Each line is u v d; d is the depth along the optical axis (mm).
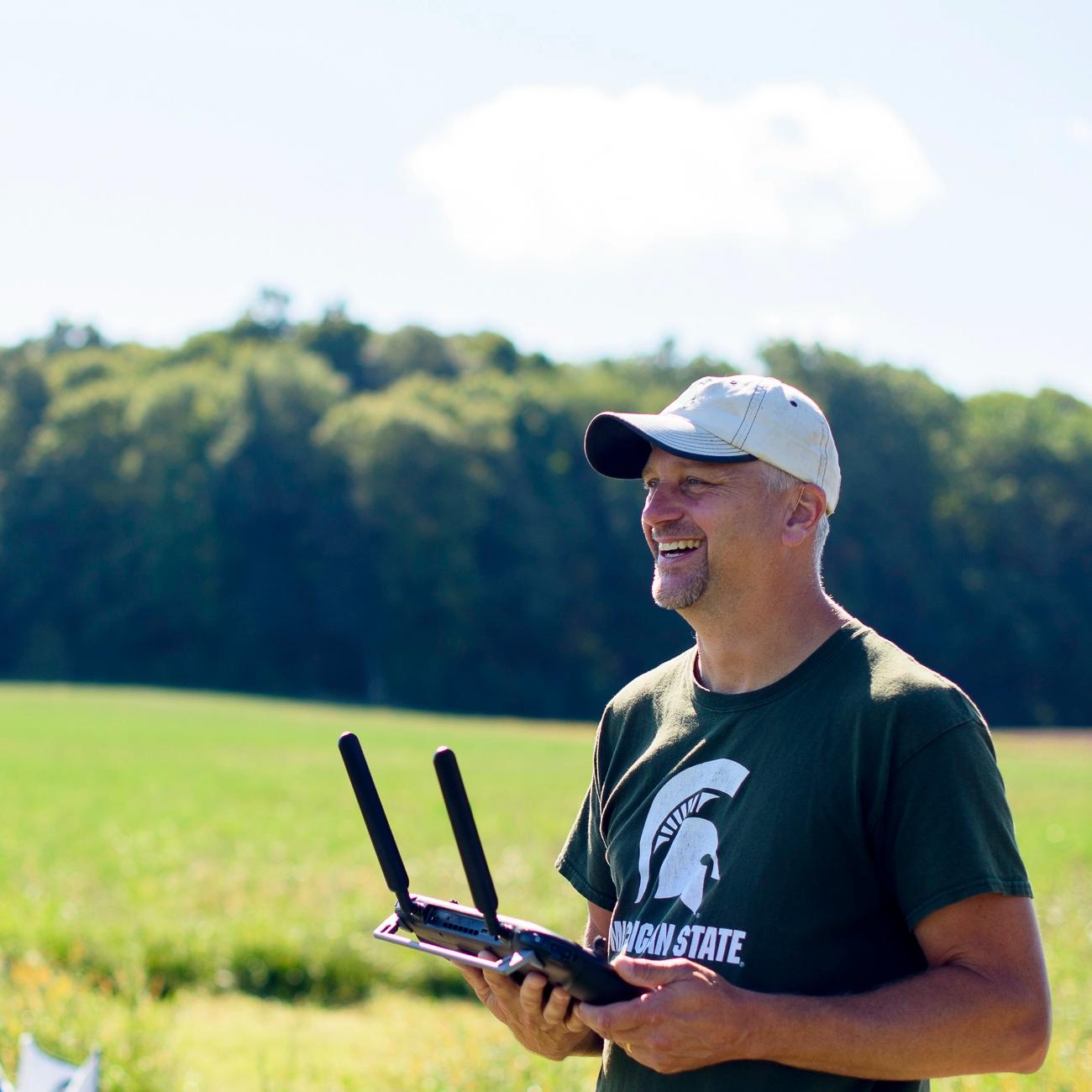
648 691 3918
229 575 93688
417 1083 8055
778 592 3562
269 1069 8859
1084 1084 6953
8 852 17203
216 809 23281
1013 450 105750
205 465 95312
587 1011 3164
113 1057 8070
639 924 3551
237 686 91500
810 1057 3066
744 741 3504
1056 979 10078
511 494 95750
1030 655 98125
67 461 96688
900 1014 3055
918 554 99875
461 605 90562
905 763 3219
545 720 89938
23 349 125812
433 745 45469
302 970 11391
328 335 137500
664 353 136000
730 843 3408
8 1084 6848
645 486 3938
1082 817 27562
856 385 103688
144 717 51406
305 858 17016
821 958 3266
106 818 21406
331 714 64438
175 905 13508
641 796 3729
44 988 9195
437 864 16312
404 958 11617
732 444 3566
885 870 3271
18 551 94938
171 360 133500
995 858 3162
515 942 3174
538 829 20781
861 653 3445
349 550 93062
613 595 97125
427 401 102625
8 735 40281
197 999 10891
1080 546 104312
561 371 138875
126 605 92938
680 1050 3062
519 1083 7668
